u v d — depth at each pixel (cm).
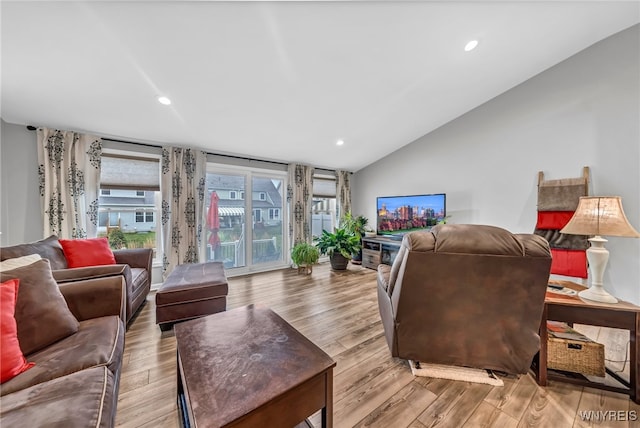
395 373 154
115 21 147
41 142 248
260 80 218
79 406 75
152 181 318
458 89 288
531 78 287
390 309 159
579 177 254
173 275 239
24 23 141
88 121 249
